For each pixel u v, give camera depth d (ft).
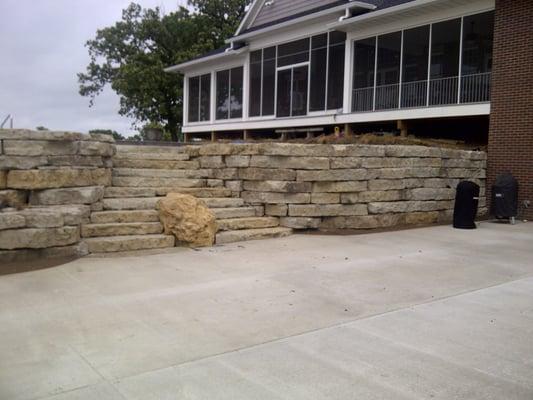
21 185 27.30
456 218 39.60
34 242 25.46
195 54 109.81
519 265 26.94
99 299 19.88
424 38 55.11
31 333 16.28
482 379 13.46
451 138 59.82
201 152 39.73
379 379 13.37
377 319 18.10
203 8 123.75
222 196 37.17
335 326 17.31
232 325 17.25
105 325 17.07
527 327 17.56
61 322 17.30
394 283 22.94
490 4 48.85
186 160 40.45
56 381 13.00
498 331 17.11
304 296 20.67
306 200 35.68
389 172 38.50
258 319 17.88
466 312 19.08
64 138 28.96
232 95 83.10
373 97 60.29
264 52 76.02
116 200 31.42
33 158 27.91
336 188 36.19
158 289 21.31
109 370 13.67
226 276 23.62
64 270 24.16
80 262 25.86
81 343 15.51
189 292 20.94
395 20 57.06
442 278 23.99
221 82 85.15
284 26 68.64
